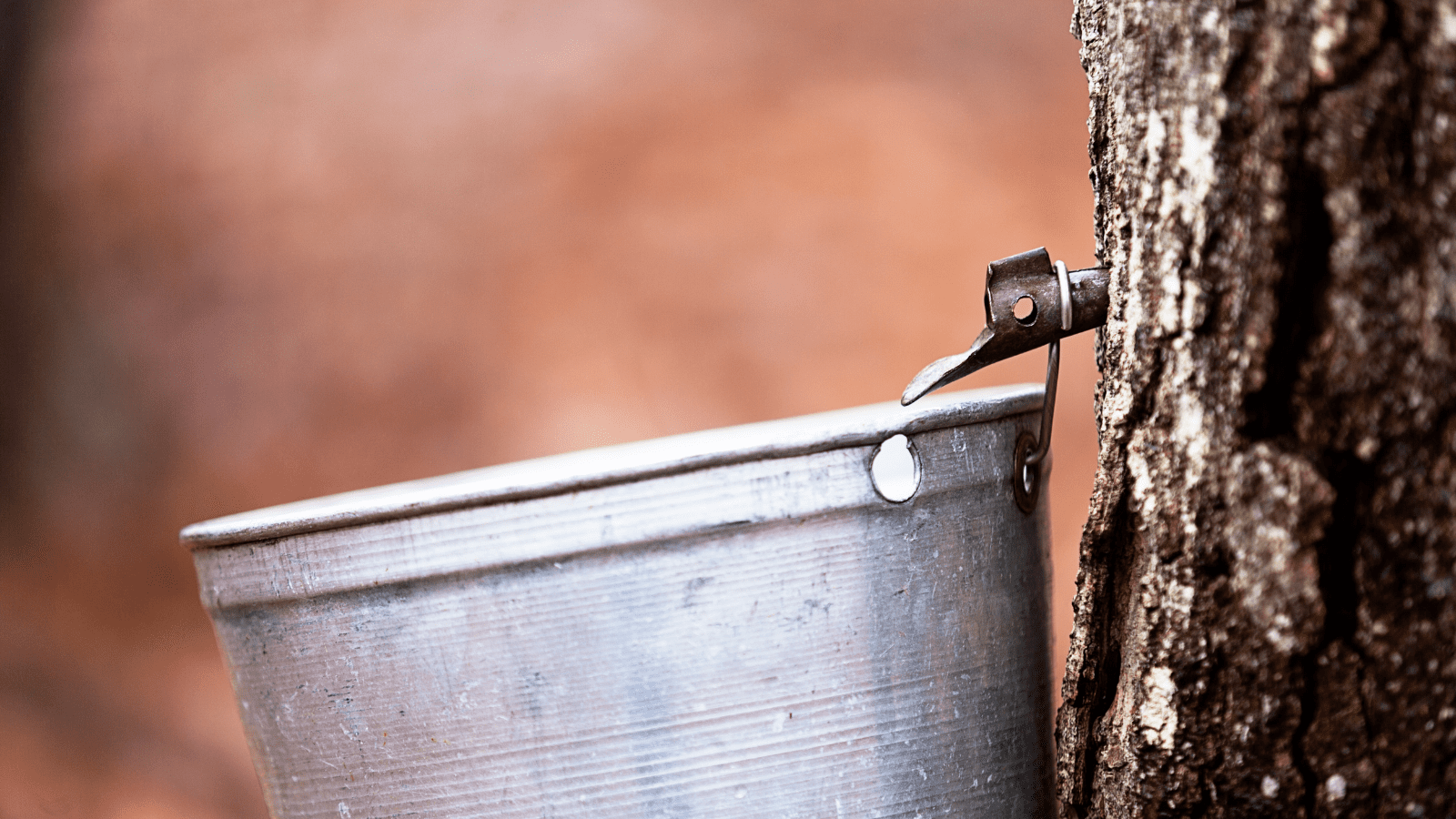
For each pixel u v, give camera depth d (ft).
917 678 4.50
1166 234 4.43
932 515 4.50
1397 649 4.37
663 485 4.42
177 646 20.90
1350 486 4.38
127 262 25.31
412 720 4.47
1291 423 4.39
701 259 24.17
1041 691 4.64
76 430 24.63
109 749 18.11
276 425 23.79
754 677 4.45
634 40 26.63
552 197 25.14
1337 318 4.36
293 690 4.51
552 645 4.43
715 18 26.96
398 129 25.85
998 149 25.04
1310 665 4.39
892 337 23.34
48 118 26.16
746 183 24.91
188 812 16.90
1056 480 19.24
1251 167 4.38
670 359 23.48
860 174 24.73
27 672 20.16
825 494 4.44
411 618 4.45
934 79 25.94
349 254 24.89
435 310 24.36
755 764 4.45
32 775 17.67
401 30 26.78
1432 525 4.34
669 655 4.43
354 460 23.43
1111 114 4.50
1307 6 4.35
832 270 23.89
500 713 4.45
